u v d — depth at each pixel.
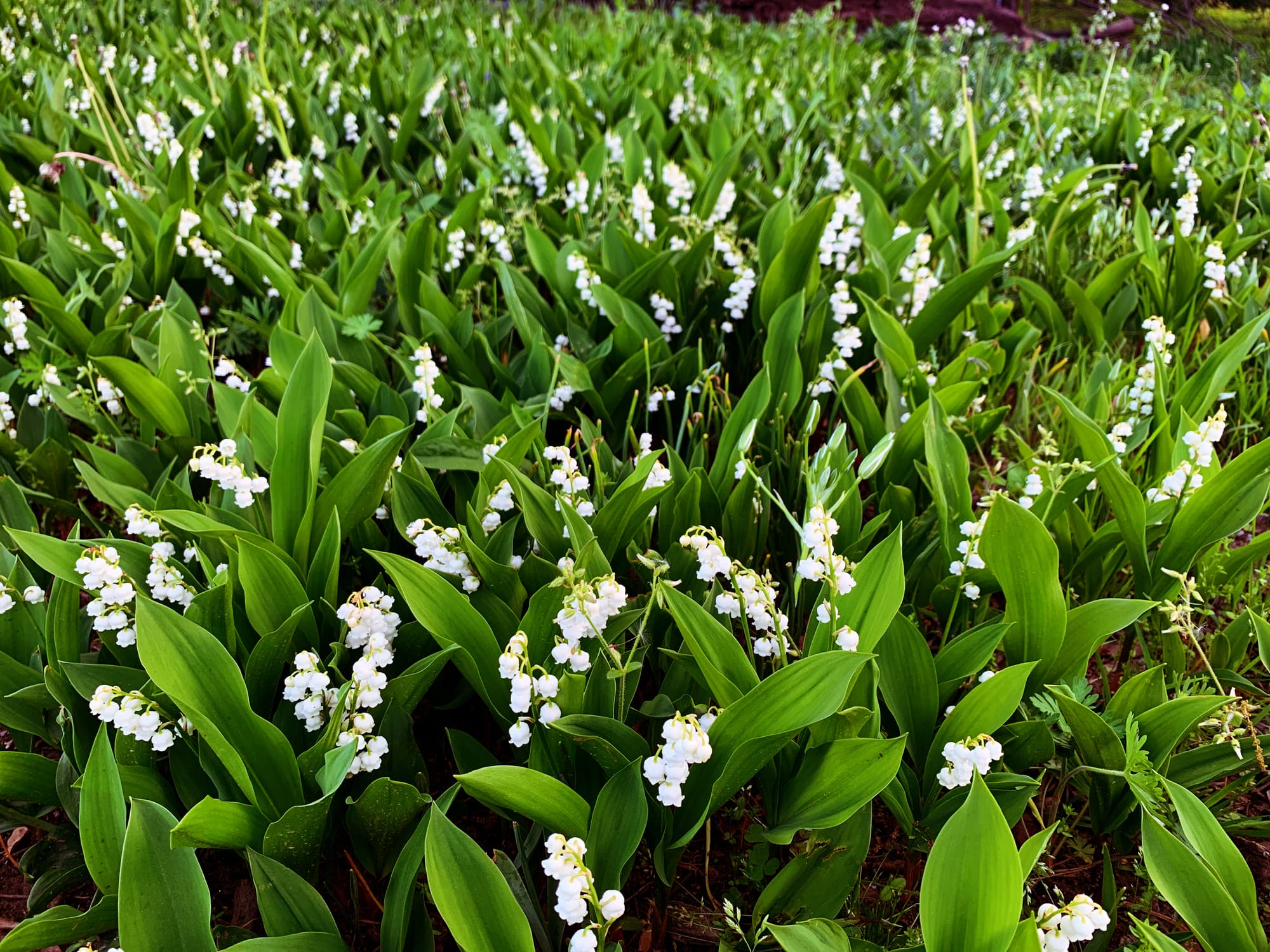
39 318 1.17
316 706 0.60
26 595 0.70
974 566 0.74
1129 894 0.68
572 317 1.09
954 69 2.52
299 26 2.66
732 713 0.56
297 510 0.74
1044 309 1.21
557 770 0.63
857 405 0.94
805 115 1.72
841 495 0.78
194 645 0.57
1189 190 1.16
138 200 1.26
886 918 0.63
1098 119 1.76
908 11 4.29
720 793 0.57
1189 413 0.91
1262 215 1.45
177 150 1.49
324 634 0.72
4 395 0.96
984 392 1.11
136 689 0.64
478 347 1.07
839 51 2.97
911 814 0.63
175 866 0.52
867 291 1.07
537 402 0.94
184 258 1.22
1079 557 0.83
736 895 0.66
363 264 1.08
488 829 0.74
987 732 0.61
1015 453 1.11
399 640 0.68
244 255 1.19
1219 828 0.54
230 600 0.64
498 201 1.55
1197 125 1.83
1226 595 0.89
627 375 0.97
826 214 0.97
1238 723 0.66
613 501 0.71
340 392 0.95
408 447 0.94
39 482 0.99
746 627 0.65
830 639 0.62
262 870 0.53
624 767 0.57
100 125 1.68
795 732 0.54
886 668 0.65
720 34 3.13
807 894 0.59
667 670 0.75
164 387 0.89
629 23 3.20
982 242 1.39
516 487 0.71
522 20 2.98
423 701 0.77
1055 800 0.71
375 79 1.89
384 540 0.80
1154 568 0.78
